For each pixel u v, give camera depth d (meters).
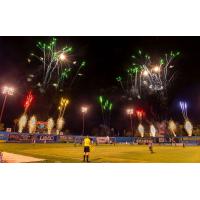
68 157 15.84
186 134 53.41
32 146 29.11
